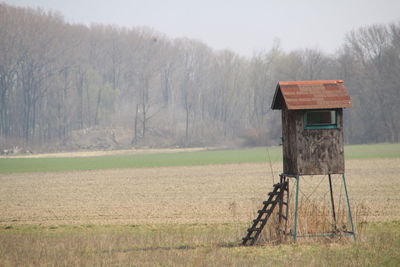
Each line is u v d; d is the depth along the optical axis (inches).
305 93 2410.2
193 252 2182.6
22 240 2551.7
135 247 2362.2
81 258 2081.7
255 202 4013.3
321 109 2400.3
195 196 4638.3
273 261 1977.1
